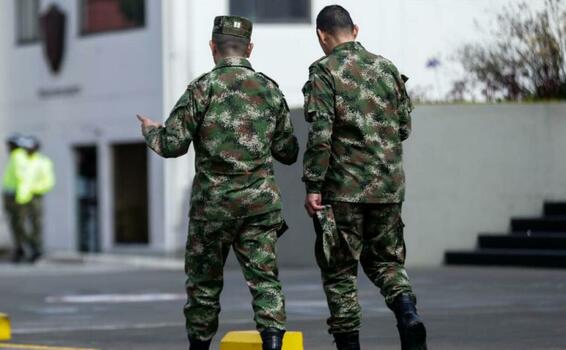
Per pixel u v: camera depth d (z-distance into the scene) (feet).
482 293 134.00
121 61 266.77
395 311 73.87
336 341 76.02
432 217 174.60
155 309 132.87
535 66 181.78
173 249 256.32
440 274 158.61
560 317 109.70
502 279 148.87
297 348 82.38
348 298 75.20
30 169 241.76
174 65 254.27
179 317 123.03
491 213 175.73
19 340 104.42
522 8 181.88
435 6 213.46
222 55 73.67
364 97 74.02
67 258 249.14
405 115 75.41
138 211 264.93
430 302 126.31
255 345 78.79
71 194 281.13
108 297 150.51
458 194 175.32
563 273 155.02
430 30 218.38
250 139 72.49
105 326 115.75
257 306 72.18
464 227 175.32
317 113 73.31
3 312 133.80
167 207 256.52
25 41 292.40
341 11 75.20
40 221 244.01
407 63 238.48
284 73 261.24
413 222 173.99
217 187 72.38
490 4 186.70
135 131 263.49
